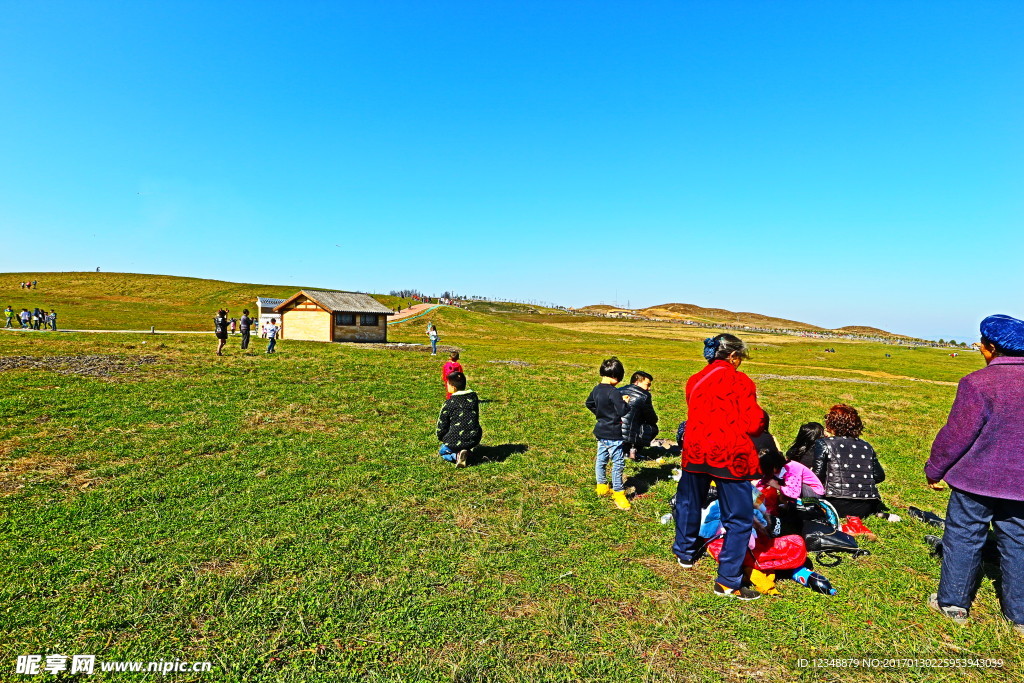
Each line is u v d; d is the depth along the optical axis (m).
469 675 3.57
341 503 6.65
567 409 13.70
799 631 4.22
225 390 13.41
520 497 7.20
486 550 5.47
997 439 4.31
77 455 8.03
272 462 8.20
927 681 3.69
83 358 17.78
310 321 44.03
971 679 3.72
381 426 10.86
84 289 108.75
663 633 4.14
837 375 34.97
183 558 5.02
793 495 5.91
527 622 4.20
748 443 4.61
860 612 4.53
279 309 45.09
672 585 4.91
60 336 27.19
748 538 4.70
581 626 4.18
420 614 4.25
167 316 75.38
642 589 4.80
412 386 15.78
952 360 62.09
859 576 5.20
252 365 18.45
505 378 18.80
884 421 14.55
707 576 5.11
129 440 8.91
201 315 79.88
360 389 14.73
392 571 4.95
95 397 11.65
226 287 124.81
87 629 3.91
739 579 4.69
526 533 5.99
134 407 11.03
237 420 10.60
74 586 4.46
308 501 6.66
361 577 4.82
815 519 5.95
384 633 3.99
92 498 6.44
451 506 6.75
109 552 5.08
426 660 3.71
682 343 82.62
